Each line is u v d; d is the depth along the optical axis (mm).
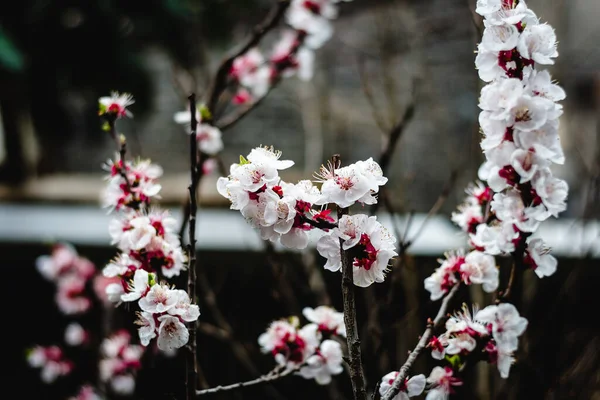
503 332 1175
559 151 1045
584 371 2102
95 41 2887
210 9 3297
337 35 4312
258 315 2527
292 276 2393
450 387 1223
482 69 1085
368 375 1754
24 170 3943
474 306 1461
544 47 1069
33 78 2943
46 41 2859
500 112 1037
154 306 1069
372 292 1991
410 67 3316
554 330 2096
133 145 4219
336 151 3551
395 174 2875
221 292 2533
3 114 3766
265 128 4648
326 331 1402
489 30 1071
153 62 4270
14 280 2809
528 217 1073
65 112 3148
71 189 3783
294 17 2268
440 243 2506
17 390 2836
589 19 3957
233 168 991
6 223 2982
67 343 2703
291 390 2309
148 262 1236
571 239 2463
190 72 2943
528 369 1892
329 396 2184
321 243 1032
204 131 1932
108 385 2424
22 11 2797
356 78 4246
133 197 1326
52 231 2844
